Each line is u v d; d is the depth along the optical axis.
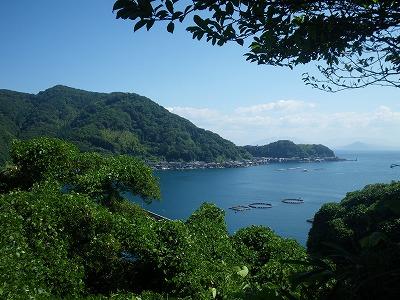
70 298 9.70
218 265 14.62
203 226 18.81
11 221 10.93
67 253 11.91
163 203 97.50
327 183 151.12
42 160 18.11
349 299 2.79
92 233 13.09
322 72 4.54
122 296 10.34
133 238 13.70
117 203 19.56
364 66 4.29
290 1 3.41
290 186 140.25
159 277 13.83
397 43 3.87
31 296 7.80
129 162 20.44
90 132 191.25
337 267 3.13
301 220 80.75
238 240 20.83
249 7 3.42
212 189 128.00
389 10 3.50
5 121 185.50
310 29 3.76
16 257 9.21
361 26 3.69
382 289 2.78
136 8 3.16
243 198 109.50
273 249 19.39
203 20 3.59
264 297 3.41
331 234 32.25
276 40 3.95
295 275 3.27
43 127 193.25
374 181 154.75
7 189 18.25
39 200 12.85
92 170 19.42
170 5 3.16
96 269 12.73
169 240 14.00
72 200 13.30
